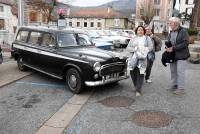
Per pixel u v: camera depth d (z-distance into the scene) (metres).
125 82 8.01
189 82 8.05
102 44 13.50
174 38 6.38
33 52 8.16
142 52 6.40
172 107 5.78
